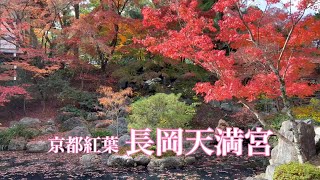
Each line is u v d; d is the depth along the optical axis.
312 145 9.73
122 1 22.06
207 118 19.06
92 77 20.61
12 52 20.52
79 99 19.73
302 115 13.38
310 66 10.28
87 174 11.23
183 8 8.27
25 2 18.64
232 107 20.38
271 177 8.84
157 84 20.34
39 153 14.66
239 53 10.18
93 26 19.06
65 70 22.25
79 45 19.75
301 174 6.73
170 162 12.20
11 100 20.95
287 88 8.10
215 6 7.38
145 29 18.86
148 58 21.28
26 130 16.66
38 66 20.20
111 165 12.30
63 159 13.45
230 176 11.01
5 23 18.86
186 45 7.45
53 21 19.44
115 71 20.19
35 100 21.14
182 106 13.64
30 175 11.12
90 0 23.36
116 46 22.23
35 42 20.06
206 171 11.63
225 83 7.44
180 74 20.91
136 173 11.33
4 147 15.55
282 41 8.91
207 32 17.05
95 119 18.59
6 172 11.49
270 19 9.28
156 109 13.38
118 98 16.66
